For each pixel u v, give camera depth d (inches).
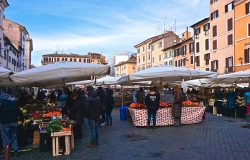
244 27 1453.0
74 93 370.6
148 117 446.3
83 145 327.6
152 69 498.0
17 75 346.9
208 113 719.7
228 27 1595.7
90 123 318.7
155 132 407.2
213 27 1754.4
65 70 355.3
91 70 369.1
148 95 442.6
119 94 1105.4
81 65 372.2
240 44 1483.8
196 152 281.4
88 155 278.1
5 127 280.2
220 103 657.0
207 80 821.2
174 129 432.5
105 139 360.2
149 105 439.8
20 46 2033.7
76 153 287.4
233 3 1547.7
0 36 1328.7
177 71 479.8
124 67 3533.5
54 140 281.1
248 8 1428.4
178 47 2285.9
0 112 281.4
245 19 1446.9
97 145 323.6
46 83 636.1
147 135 383.6
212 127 448.8
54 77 352.5
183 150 290.5
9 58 1628.9
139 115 457.1
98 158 265.9
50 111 367.6
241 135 373.7
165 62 2534.5
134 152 286.2
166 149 296.2
